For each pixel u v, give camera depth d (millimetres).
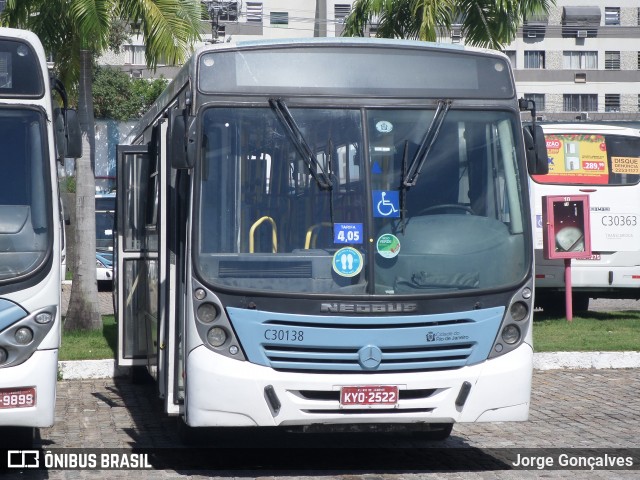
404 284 7738
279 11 60344
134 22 15016
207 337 7531
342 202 7805
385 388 7562
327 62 8039
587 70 66938
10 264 7320
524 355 7926
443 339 7699
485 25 18062
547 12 18516
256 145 7805
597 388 12164
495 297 7871
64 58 15922
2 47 7727
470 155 8094
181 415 8258
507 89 8328
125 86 42969
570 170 18047
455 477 7922
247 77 7910
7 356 7203
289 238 7715
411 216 7871
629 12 67312
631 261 17969
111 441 9227
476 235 7961
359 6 18938
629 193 18031
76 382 12742
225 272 7609
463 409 7715
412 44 8211
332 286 7656
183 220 7996
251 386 7453
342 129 7926
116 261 12203
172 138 7625
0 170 7516
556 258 16312
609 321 17297
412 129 8031
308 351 7555
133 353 11055
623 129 18156
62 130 7809
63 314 20938
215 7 43500
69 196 26797
